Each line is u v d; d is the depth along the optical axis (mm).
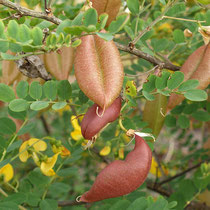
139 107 697
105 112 314
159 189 592
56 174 443
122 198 439
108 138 508
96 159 586
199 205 540
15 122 435
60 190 437
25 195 406
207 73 362
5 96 352
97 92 302
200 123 711
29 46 310
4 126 405
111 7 362
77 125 449
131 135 336
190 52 507
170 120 498
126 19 330
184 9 430
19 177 619
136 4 384
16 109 350
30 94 365
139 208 363
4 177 422
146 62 563
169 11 433
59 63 380
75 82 521
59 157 440
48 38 312
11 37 307
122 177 313
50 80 391
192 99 348
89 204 513
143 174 316
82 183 759
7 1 332
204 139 730
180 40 447
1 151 396
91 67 308
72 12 490
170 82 357
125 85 365
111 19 369
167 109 375
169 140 863
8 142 410
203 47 367
